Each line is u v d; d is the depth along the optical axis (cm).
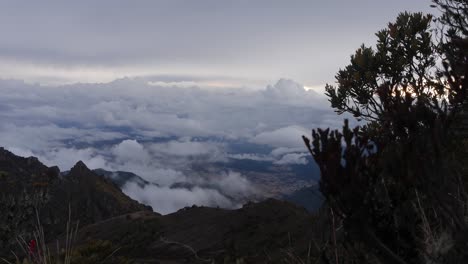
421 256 256
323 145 252
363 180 251
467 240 225
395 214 267
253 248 1975
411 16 711
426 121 260
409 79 668
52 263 453
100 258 835
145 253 3572
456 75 275
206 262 1997
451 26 471
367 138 257
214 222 4069
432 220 285
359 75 710
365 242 246
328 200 253
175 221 5078
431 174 241
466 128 324
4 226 5866
